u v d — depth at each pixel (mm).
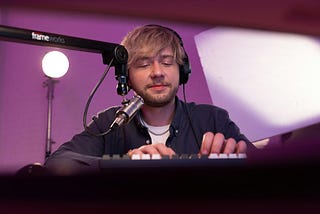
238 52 2291
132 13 471
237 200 308
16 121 3014
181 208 305
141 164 507
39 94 3084
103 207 302
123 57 848
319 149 326
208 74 2506
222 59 2424
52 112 3051
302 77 2027
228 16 494
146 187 302
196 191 305
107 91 3006
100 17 489
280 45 2062
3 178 297
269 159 320
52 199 298
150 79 1278
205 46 2488
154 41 1275
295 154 323
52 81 2982
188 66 1360
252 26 543
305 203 311
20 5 457
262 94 2201
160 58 1283
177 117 1363
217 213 306
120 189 301
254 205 309
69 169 355
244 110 2275
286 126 2053
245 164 322
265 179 309
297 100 2029
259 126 2199
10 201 294
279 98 2094
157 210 304
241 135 1408
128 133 1340
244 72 2262
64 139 3033
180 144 1335
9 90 3033
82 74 3117
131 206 303
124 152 1327
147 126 1380
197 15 493
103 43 817
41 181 299
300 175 311
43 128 3047
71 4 452
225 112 1464
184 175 304
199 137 1370
